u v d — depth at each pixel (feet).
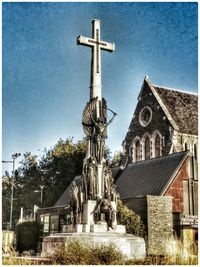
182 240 95.86
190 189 105.19
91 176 72.49
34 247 116.06
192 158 108.06
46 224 126.62
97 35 80.84
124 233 69.82
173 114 171.01
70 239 63.31
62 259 55.72
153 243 92.63
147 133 174.29
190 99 183.11
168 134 163.32
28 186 183.32
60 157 185.47
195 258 61.05
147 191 105.19
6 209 178.09
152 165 114.93
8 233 109.40
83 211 71.20
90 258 55.52
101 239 64.28
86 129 76.54
